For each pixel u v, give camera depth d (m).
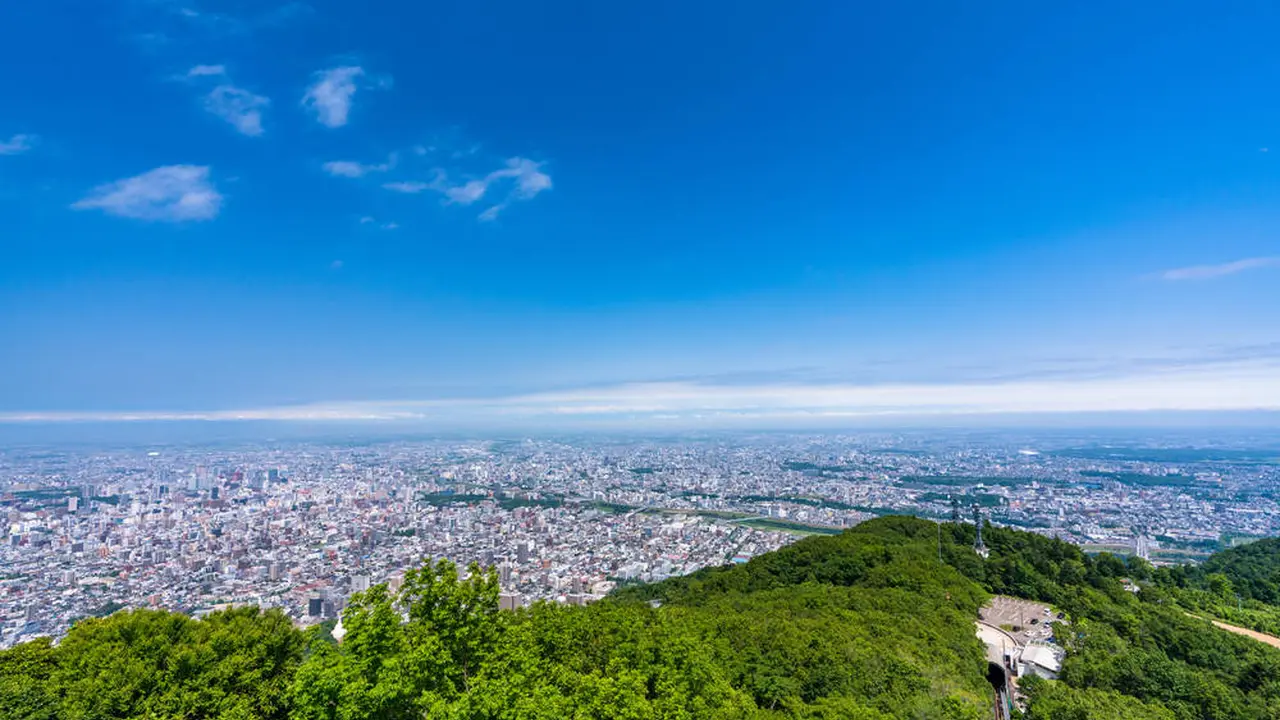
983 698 49.22
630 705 29.12
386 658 25.67
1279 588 92.12
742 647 50.12
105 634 34.88
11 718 27.73
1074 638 65.25
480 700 24.33
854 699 43.31
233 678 32.81
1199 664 59.75
